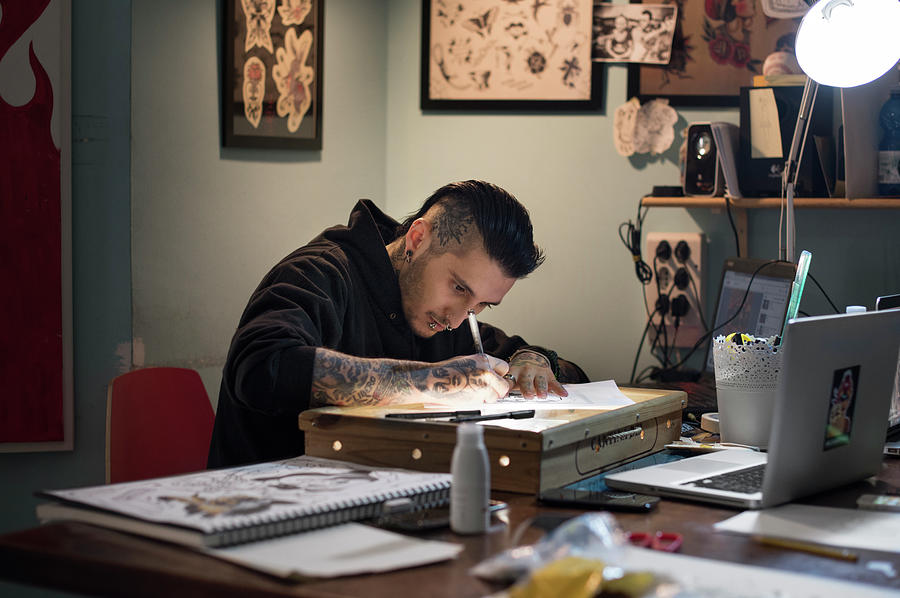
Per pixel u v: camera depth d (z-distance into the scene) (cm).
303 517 102
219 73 262
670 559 96
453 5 310
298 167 287
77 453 242
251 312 169
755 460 147
